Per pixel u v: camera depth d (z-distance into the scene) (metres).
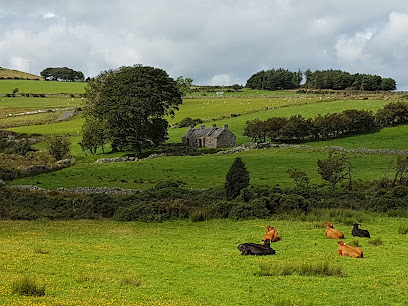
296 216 39.09
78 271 20.47
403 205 42.22
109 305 15.51
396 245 27.88
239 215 39.41
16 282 16.97
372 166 75.31
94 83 126.81
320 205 43.47
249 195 44.09
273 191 48.06
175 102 109.44
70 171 75.12
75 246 26.89
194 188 57.97
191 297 17.12
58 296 16.55
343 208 42.56
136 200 46.91
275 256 24.61
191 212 40.72
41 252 24.50
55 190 55.53
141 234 32.47
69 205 43.91
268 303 16.62
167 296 17.16
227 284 19.05
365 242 28.73
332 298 17.16
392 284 19.19
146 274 20.53
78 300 15.95
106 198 44.72
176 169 75.88
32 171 72.69
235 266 22.28
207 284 19.05
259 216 39.22
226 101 197.25
